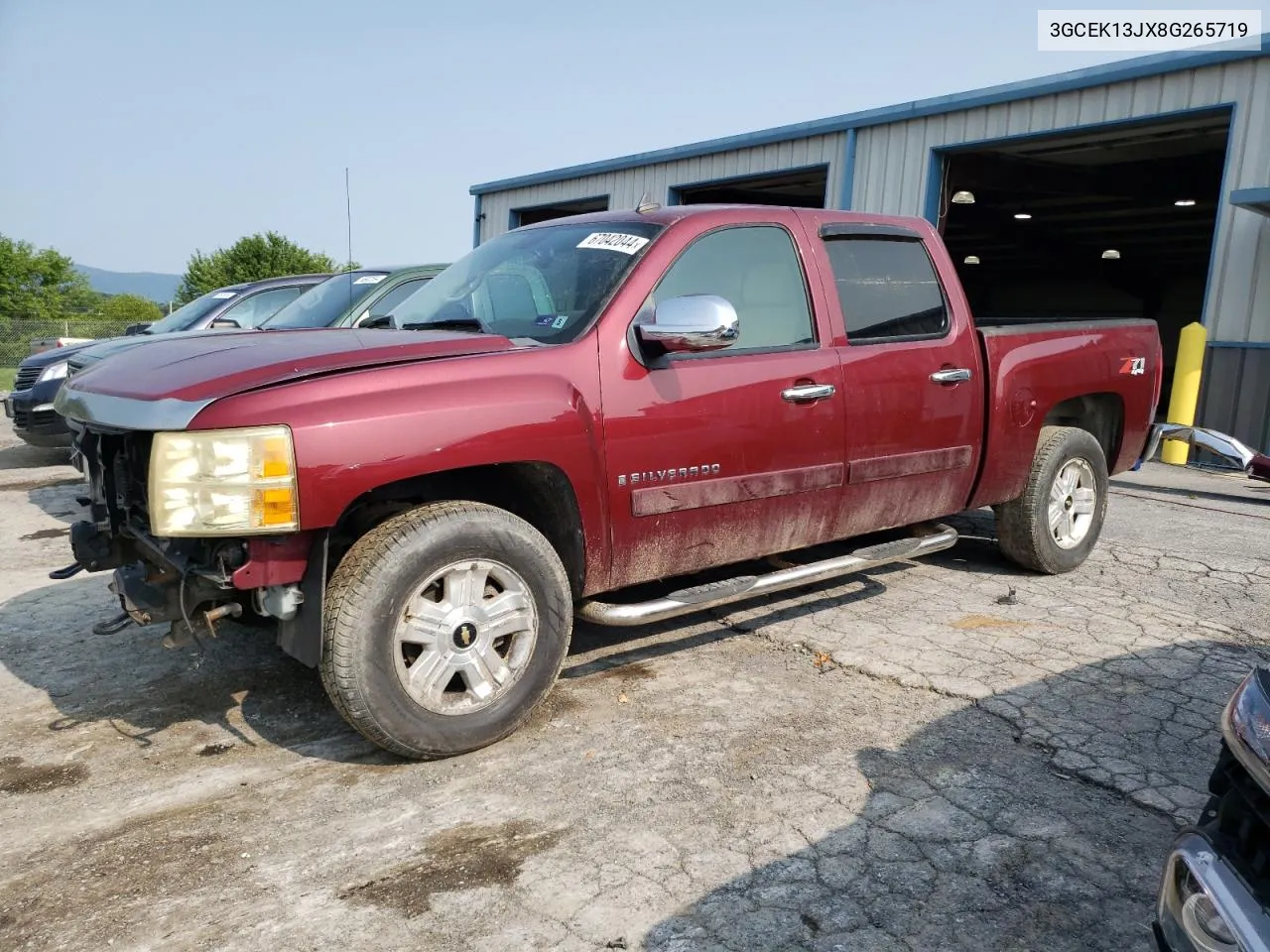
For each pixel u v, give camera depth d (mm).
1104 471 5668
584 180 19359
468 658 3240
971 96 12633
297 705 3773
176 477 2820
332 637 3006
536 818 2924
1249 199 9492
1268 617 4836
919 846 2779
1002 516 5422
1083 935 2395
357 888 2578
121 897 2537
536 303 3836
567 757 3322
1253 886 1590
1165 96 10898
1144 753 3344
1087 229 23156
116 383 3275
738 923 2428
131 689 3928
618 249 3846
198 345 3525
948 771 3223
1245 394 10344
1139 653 4297
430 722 3170
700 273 3873
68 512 7426
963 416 4766
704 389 3750
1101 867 2684
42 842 2812
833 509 4309
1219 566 5816
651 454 3619
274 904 2504
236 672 4102
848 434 4246
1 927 2424
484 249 4582
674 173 17344
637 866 2674
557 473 3408
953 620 4738
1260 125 10125
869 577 5477
